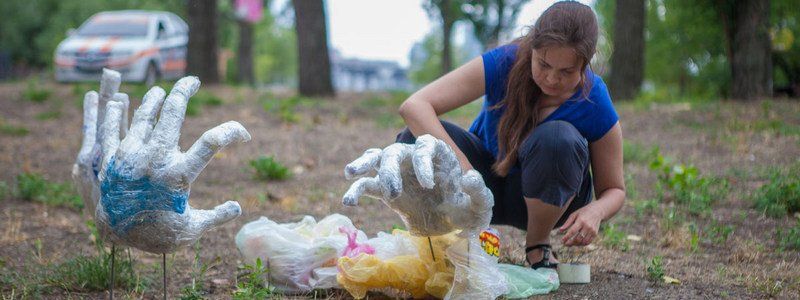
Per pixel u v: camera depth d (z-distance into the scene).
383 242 3.38
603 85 3.36
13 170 7.23
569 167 3.19
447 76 3.41
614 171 3.44
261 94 13.38
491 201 2.93
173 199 2.62
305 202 5.82
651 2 18.86
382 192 2.71
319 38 13.77
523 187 3.30
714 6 12.29
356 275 3.13
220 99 11.92
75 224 4.97
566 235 3.21
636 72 12.71
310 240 3.49
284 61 50.91
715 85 16.27
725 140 8.24
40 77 22.48
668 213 5.04
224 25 33.75
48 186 5.98
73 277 3.58
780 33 14.38
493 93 3.42
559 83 3.03
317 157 8.02
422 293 3.19
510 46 3.39
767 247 4.34
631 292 3.44
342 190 6.25
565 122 3.25
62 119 10.64
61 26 29.78
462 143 3.51
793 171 6.13
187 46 15.63
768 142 8.08
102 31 17.09
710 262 4.01
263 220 3.61
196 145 2.63
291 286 3.41
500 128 3.35
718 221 4.93
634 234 4.64
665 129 9.22
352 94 14.93
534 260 3.53
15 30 29.94
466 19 22.11
